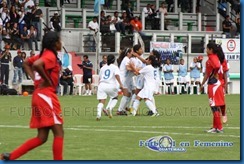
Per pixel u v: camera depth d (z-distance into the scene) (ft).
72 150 119.75
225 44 352.28
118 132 148.46
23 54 314.96
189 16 406.62
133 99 197.98
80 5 398.62
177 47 352.69
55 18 352.08
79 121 175.01
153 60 193.67
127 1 391.24
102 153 116.37
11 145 126.21
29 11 342.23
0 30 328.08
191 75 342.03
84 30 361.51
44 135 101.35
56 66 100.27
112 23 359.66
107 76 178.60
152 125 164.96
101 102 178.40
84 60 318.65
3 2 338.13
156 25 384.88
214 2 416.05
